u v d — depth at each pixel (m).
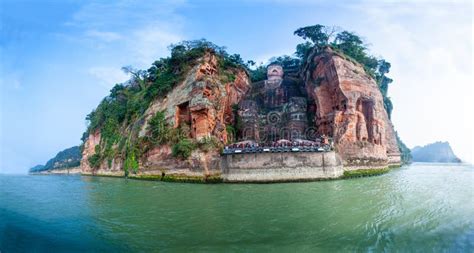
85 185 37.06
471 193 28.17
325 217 19.30
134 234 15.99
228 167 37.44
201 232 16.25
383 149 51.22
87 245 14.43
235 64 58.59
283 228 16.94
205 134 41.56
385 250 13.77
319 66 53.62
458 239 15.24
